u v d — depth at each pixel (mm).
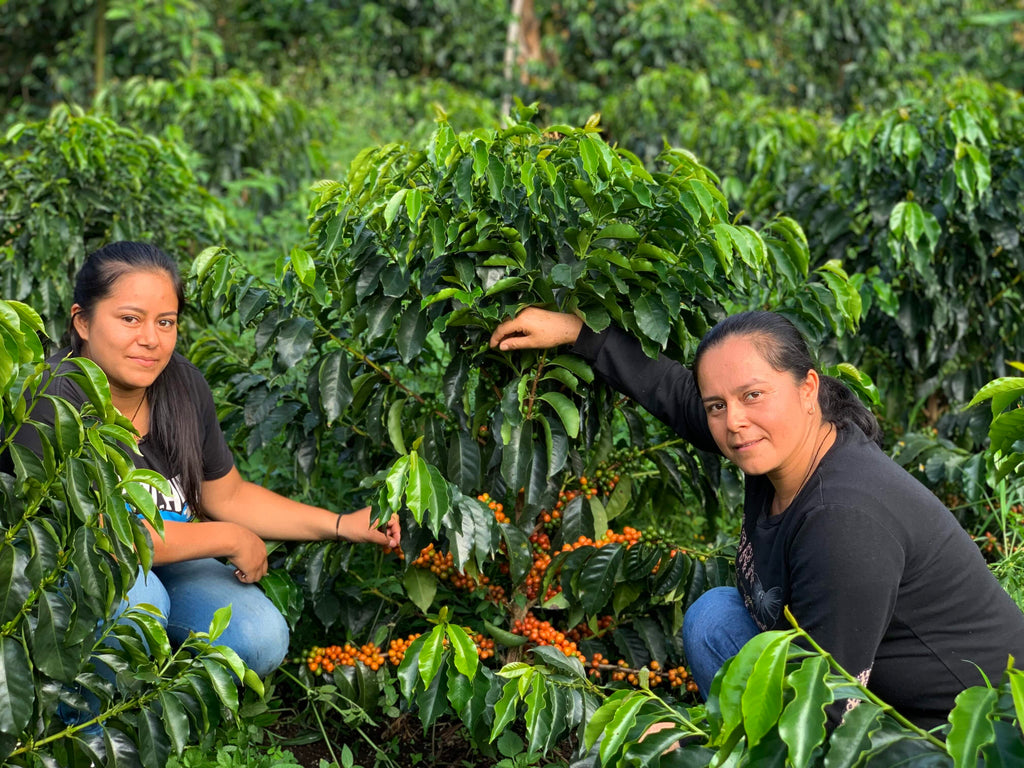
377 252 2246
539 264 2184
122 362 2135
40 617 1740
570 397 2324
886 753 1326
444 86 7672
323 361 2332
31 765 1824
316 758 2426
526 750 2393
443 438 2369
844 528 1677
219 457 2396
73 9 7812
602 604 2295
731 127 5516
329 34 8281
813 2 8805
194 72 5562
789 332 1806
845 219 3531
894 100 8234
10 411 1706
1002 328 3473
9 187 3301
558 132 2219
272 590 2361
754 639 1323
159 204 3588
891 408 3512
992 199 3295
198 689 1925
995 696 1240
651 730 1975
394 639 2574
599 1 8656
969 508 3100
